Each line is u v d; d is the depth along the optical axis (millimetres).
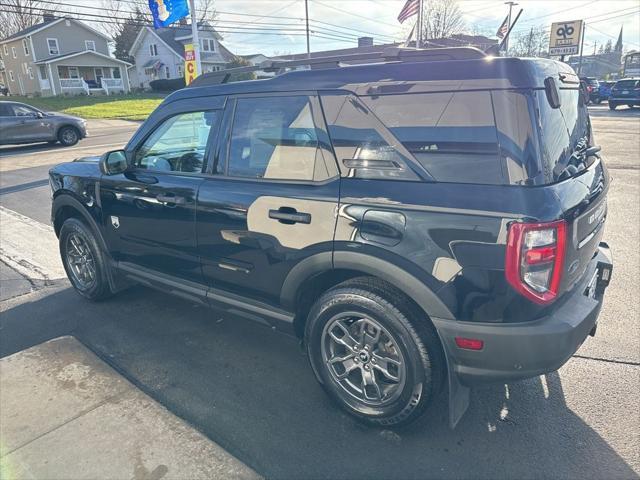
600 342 3248
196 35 12805
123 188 3408
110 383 2928
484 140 2047
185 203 2988
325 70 2486
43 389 2871
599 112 23953
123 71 43562
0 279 4656
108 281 3934
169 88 43750
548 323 2043
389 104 2262
